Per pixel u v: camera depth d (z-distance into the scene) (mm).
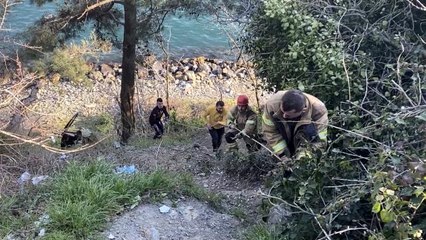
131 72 15219
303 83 7590
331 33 7762
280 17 8078
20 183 7262
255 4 10148
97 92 22000
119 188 6773
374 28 7426
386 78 6422
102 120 17984
